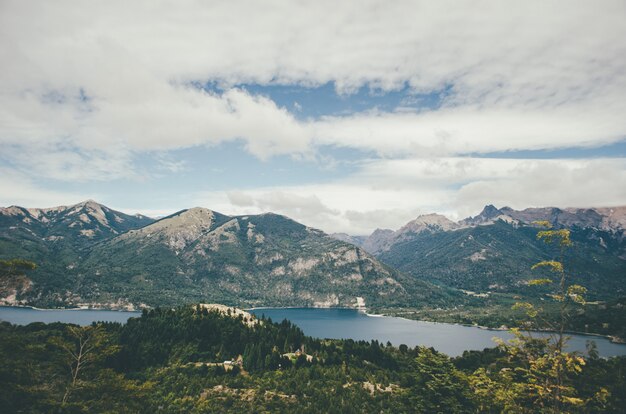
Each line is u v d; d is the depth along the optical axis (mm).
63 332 167125
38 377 93625
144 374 155500
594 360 156750
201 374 153250
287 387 142875
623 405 88750
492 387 49000
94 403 75500
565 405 42844
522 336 42875
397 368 182500
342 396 136625
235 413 124375
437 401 93312
